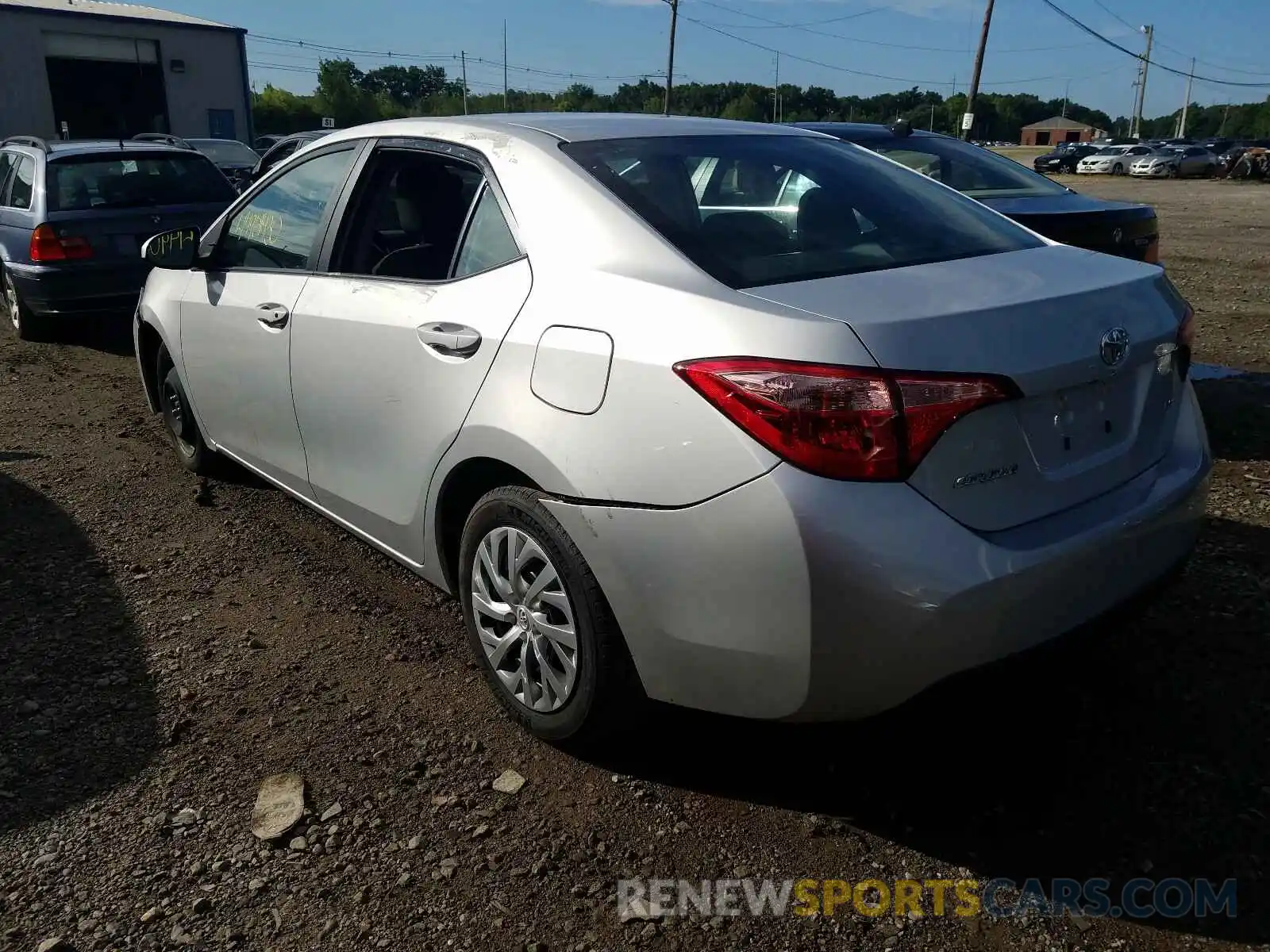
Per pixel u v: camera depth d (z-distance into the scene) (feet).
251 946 7.11
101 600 12.09
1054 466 7.75
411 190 10.79
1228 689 9.95
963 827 8.20
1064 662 8.20
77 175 25.85
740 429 7.11
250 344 12.54
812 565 6.90
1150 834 8.07
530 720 9.21
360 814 8.39
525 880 7.69
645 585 7.70
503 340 8.82
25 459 17.40
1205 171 127.54
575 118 10.71
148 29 101.65
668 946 7.11
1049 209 19.03
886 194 10.25
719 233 8.71
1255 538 13.48
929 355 7.06
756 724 9.61
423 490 9.89
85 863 7.84
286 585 12.57
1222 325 28.37
